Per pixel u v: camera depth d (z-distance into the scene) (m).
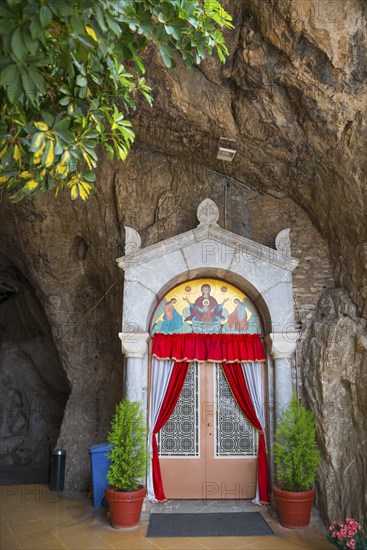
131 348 6.81
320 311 7.15
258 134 6.92
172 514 6.60
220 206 8.08
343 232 6.82
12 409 12.04
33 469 10.63
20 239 9.34
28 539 5.79
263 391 7.20
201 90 6.74
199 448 7.18
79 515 6.73
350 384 6.36
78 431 8.59
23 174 4.12
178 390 7.17
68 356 9.12
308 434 6.26
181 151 7.99
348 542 4.74
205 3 4.38
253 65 6.10
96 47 3.50
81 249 9.27
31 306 11.48
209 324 7.38
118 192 8.33
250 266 7.09
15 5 3.12
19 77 3.30
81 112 4.11
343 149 6.11
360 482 5.89
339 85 5.64
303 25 5.29
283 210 7.90
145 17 3.88
